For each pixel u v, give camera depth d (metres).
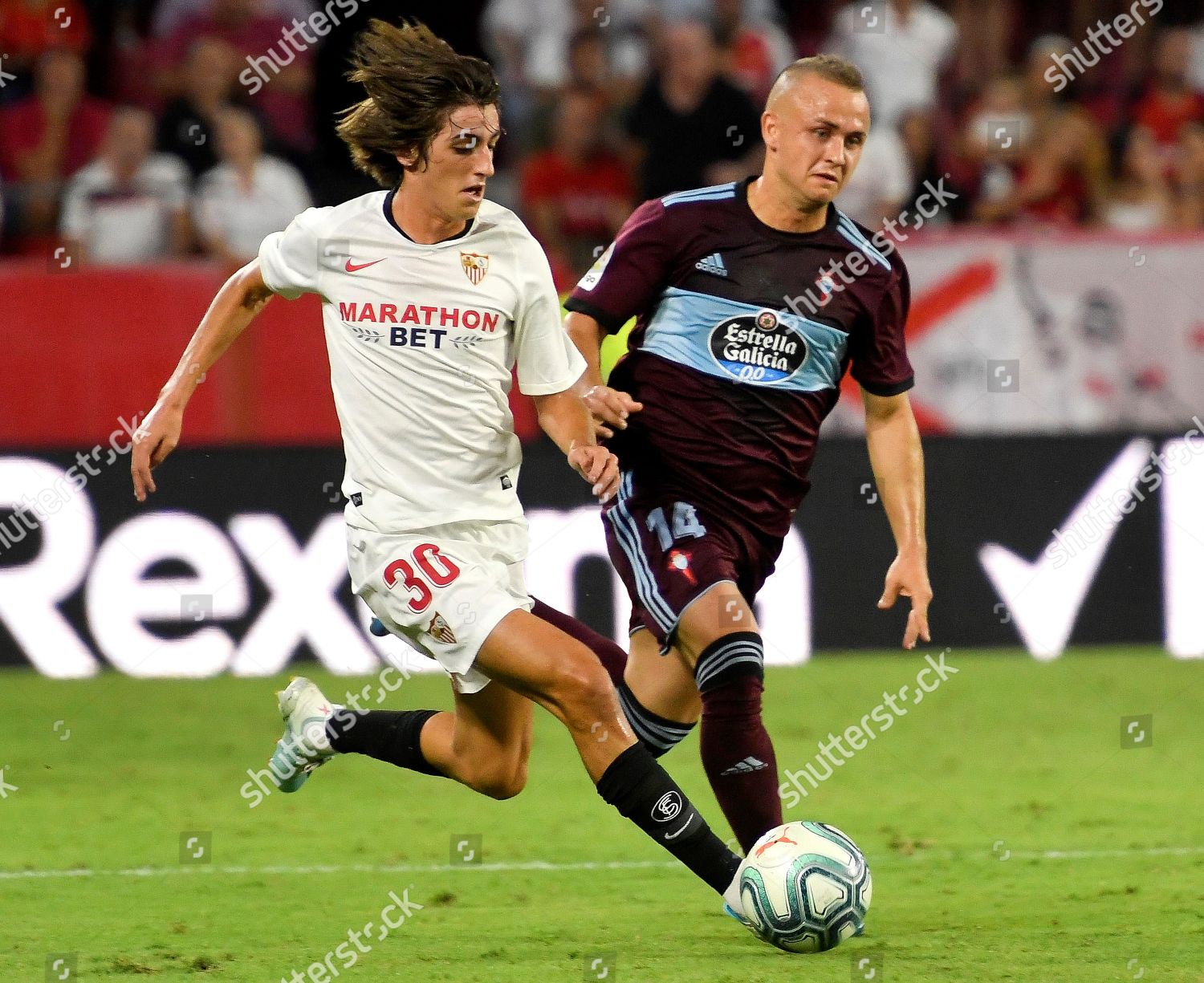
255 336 30.78
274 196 36.16
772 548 15.96
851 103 14.72
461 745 14.74
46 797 21.39
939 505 30.97
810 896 13.15
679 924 15.21
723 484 15.45
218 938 14.71
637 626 16.02
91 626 29.30
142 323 30.75
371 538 13.61
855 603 30.75
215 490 29.36
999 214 39.31
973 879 16.97
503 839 19.30
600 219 37.84
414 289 13.31
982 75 40.69
